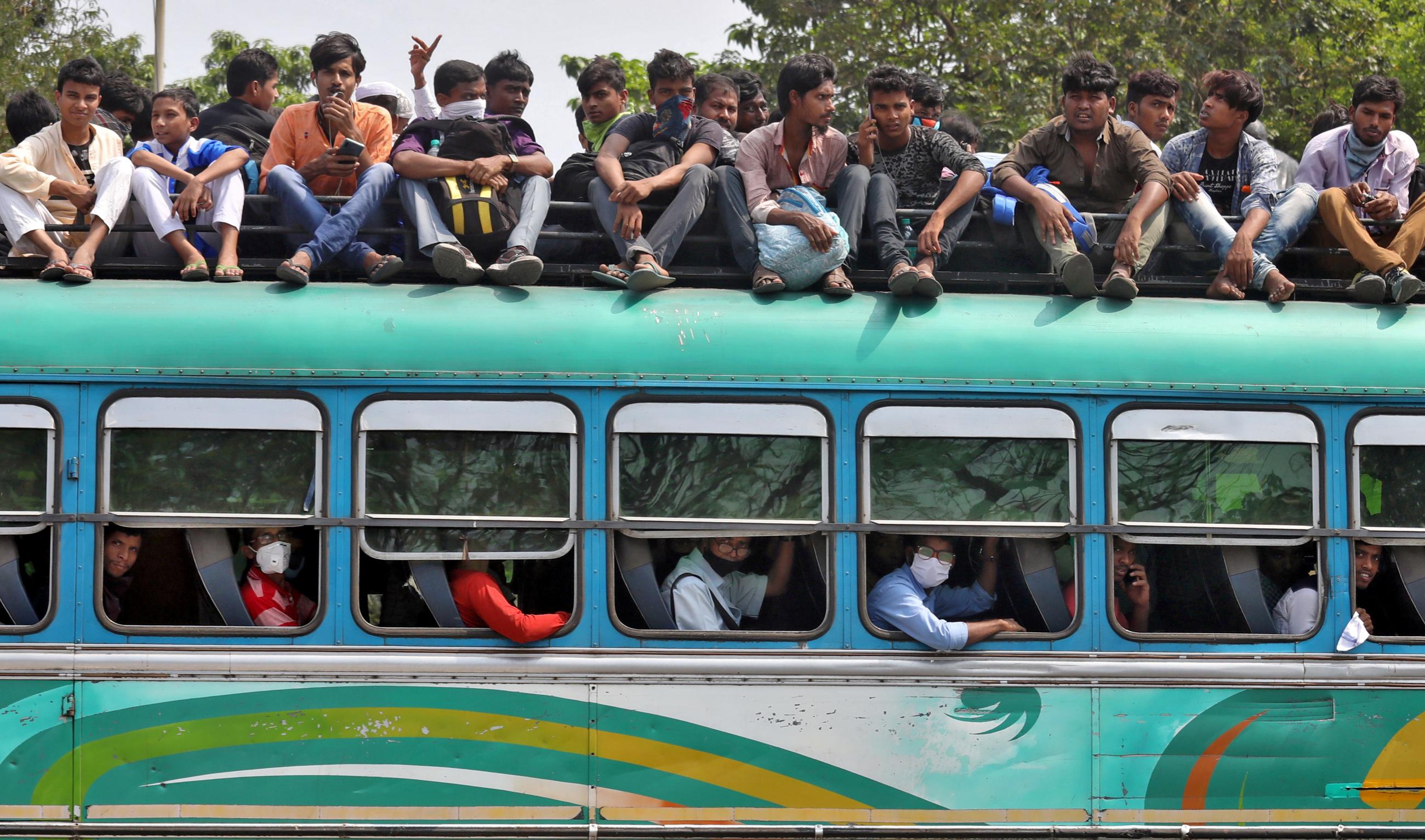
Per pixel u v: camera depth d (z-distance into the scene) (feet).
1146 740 34.42
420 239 35.40
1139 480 34.91
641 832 33.14
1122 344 35.17
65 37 111.55
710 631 33.63
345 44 38.65
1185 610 35.47
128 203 36.35
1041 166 39.27
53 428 32.83
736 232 36.29
